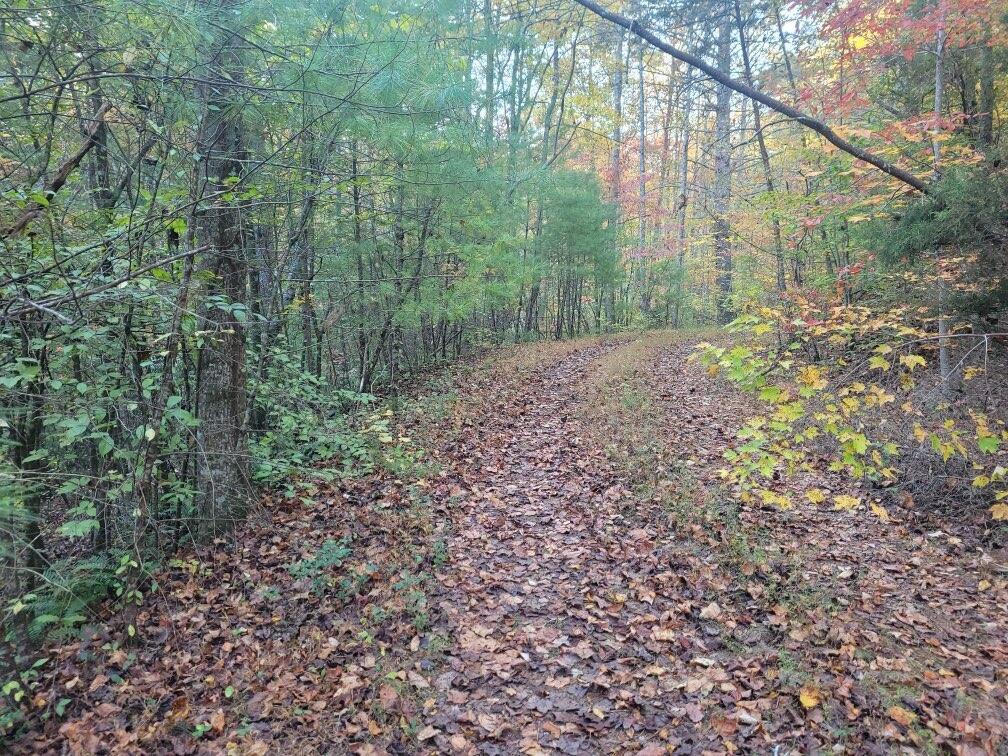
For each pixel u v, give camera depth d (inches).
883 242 280.2
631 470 299.0
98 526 188.4
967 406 275.1
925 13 261.7
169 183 254.5
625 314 1045.2
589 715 150.9
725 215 534.0
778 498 178.7
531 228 848.3
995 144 285.6
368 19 221.1
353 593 203.9
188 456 249.0
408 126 257.9
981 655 169.2
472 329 753.6
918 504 259.4
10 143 199.3
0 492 122.3
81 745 146.9
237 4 198.2
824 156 360.5
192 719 154.9
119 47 161.5
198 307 231.1
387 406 420.8
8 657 158.2
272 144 270.7
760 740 140.3
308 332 417.1
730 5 358.0
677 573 211.9
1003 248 228.8
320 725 150.9
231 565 227.5
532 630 185.2
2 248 160.9
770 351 173.0
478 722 150.3
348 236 410.0
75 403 183.5
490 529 250.2
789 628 180.9
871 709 147.9
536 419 401.7
